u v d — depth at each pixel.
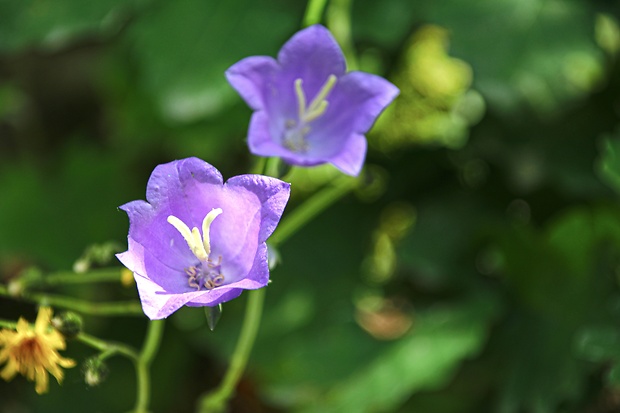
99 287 0.60
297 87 0.45
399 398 0.54
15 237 0.60
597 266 0.55
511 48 0.54
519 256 0.56
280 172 0.45
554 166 0.57
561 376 0.55
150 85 0.55
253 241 0.41
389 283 0.60
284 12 0.55
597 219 0.55
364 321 0.60
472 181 0.60
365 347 0.56
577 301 0.55
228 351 0.58
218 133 0.60
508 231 0.56
